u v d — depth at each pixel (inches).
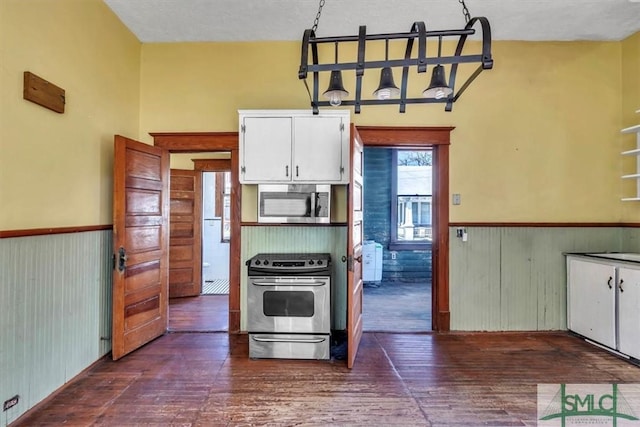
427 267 255.6
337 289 141.5
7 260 77.3
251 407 85.8
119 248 113.6
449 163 141.6
